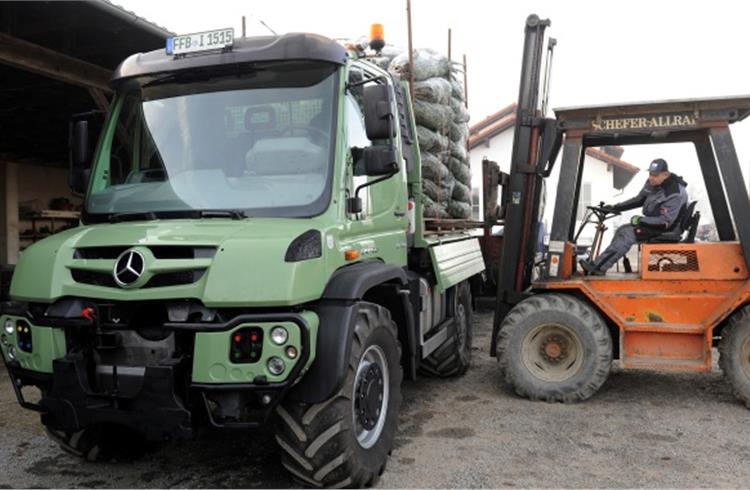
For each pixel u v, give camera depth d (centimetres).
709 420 534
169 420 334
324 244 368
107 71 845
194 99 434
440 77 688
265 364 330
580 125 610
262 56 421
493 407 578
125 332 357
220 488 408
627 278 594
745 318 558
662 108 589
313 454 367
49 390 377
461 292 701
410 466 439
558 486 406
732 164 570
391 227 497
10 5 695
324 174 397
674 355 574
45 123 1262
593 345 575
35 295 371
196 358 334
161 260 351
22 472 437
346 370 356
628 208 645
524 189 645
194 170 416
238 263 340
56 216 1593
